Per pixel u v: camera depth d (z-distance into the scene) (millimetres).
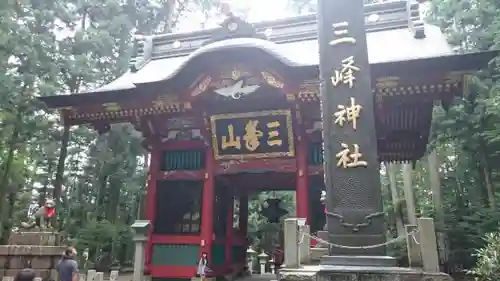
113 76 23109
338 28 7902
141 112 15852
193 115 15750
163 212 16109
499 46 13133
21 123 18766
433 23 16562
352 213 7082
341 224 7078
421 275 6477
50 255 13078
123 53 23266
